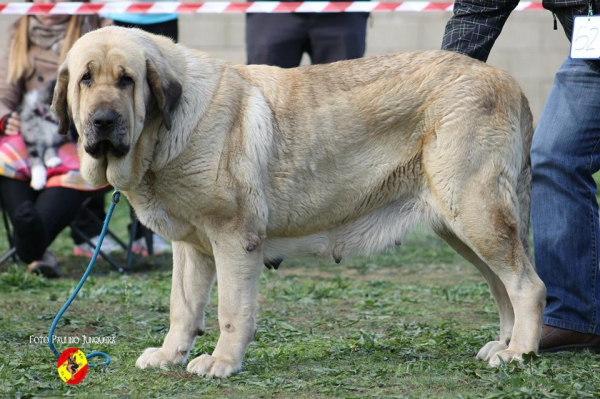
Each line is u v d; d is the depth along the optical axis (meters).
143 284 11.30
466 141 6.94
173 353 6.94
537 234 7.62
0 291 10.77
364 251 7.33
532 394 5.84
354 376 6.52
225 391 6.12
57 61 12.18
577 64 7.41
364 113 7.11
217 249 6.71
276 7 11.91
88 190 12.09
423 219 7.25
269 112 6.95
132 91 6.50
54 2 12.36
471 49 7.77
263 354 7.20
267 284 11.49
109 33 6.63
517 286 7.00
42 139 12.13
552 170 7.50
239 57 23.25
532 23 23.70
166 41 6.93
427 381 6.34
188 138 6.61
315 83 7.18
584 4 7.26
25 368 6.67
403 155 7.18
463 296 10.50
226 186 6.62
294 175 6.99
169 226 6.87
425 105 7.11
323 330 8.55
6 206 12.23
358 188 7.18
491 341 7.41
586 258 7.48
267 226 7.04
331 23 11.95
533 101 23.92
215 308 9.88
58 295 10.44
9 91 12.16
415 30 23.53
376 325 8.79
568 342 7.54
